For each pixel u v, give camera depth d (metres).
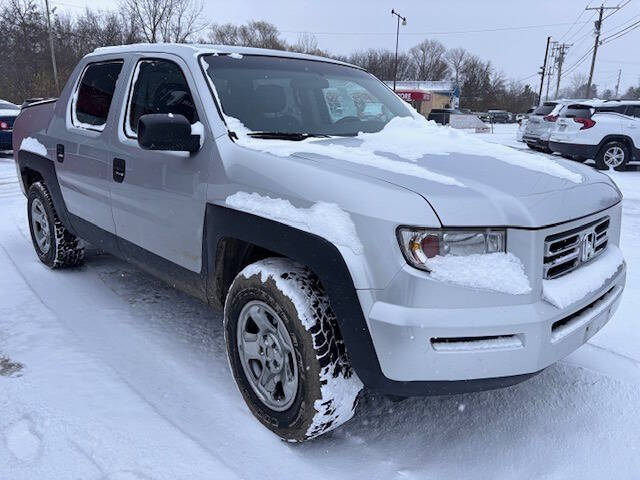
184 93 3.18
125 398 2.84
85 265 4.94
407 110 3.96
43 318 3.79
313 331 2.31
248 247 2.74
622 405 2.85
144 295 4.27
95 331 3.62
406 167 2.43
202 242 2.89
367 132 3.42
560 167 2.79
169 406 2.79
